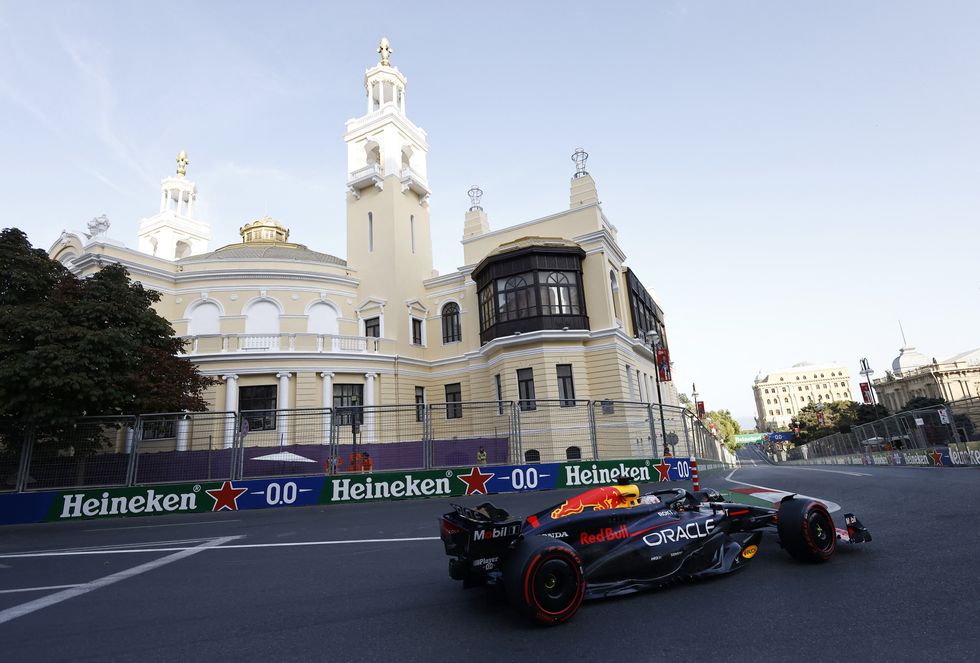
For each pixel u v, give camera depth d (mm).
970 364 95875
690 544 5426
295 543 9094
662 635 4059
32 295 17484
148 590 6328
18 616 5375
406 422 14641
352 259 34719
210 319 29359
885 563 5547
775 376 188250
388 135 35875
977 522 7176
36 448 14281
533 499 13109
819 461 50406
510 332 26125
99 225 28344
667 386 37781
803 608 4434
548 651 3896
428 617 4836
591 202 28234
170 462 14227
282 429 14500
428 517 11094
